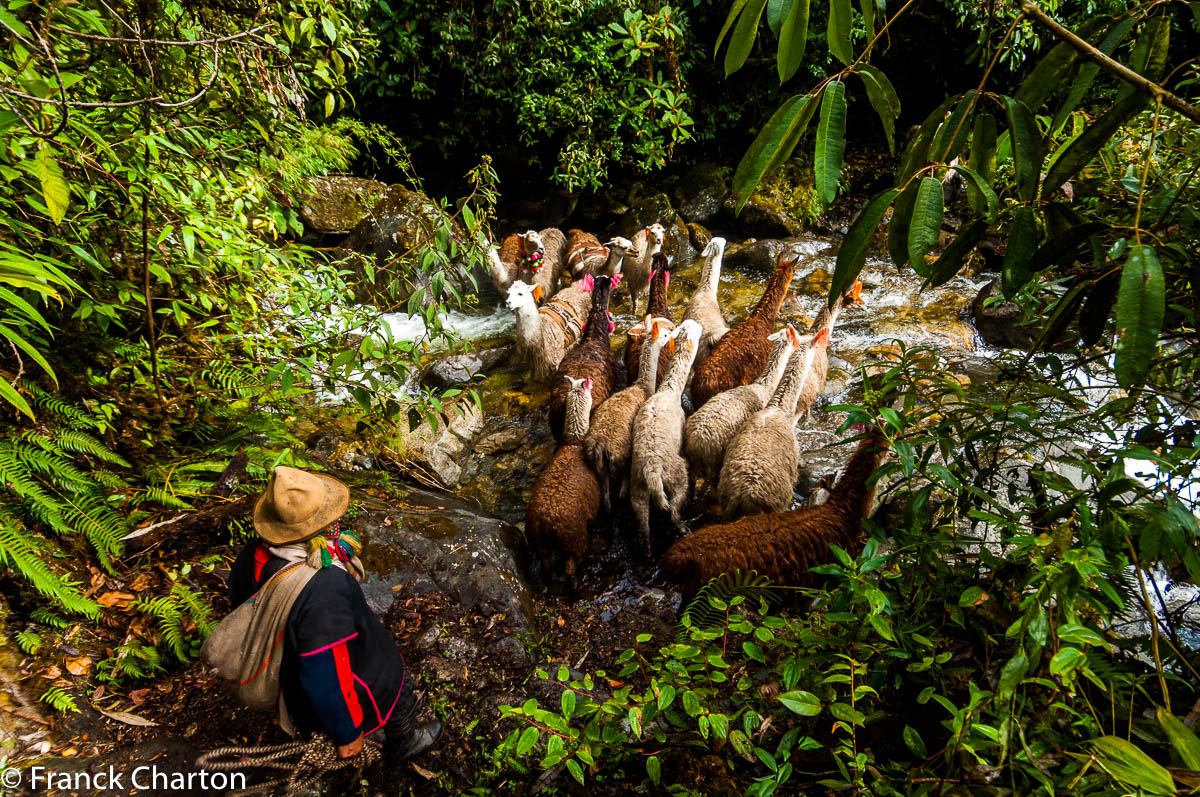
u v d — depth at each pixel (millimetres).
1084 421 2564
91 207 2934
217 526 3379
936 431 2395
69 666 2688
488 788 2506
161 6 2611
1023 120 1386
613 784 2457
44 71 2217
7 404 3266
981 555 2236
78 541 3145
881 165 10117
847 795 2150
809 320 6824
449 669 3004
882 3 1470
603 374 5316
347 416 5137
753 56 10375
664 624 3500
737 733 2068
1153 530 1618
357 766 2373
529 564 3967
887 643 2209
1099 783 1541
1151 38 1527
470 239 3637
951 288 7285
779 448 3957
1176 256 1611
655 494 4012
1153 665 2199
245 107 3215
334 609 1989
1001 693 1507
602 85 9734
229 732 2600
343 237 8062
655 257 6461
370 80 10039
